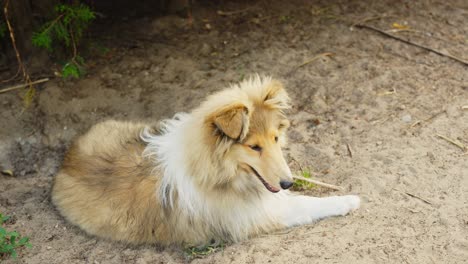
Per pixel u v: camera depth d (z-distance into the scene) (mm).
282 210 3070
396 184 3170
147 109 3645
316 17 4184
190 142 2885
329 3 4305
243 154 2838
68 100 3674
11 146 3520
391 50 3916
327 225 3045
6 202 3256
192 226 2990
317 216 3084
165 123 3188
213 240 3043
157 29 4109
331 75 3764
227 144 2811
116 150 3107
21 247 3039
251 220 3004
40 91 3689
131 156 3070
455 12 4207
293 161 3340
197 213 2961
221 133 2803
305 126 3512
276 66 3832
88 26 4039
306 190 3215
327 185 3203
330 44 3969
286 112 3578
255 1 4328
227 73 3799
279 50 3938
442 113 3498
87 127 3598
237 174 2895
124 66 3865
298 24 4129
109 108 3662
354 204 3084
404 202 3094
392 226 2998
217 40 4027
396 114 3520
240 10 4258
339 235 2982
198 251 3016
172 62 3879
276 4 4301
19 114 3604
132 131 3229
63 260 2990
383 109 3557
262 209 3016
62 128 3596
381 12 4219
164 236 3023
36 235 3088
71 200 3090
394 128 3441
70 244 3049
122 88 3748
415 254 2887
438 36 4004
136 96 3711
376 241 2943
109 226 3039
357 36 4023
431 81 3695
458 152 3287
